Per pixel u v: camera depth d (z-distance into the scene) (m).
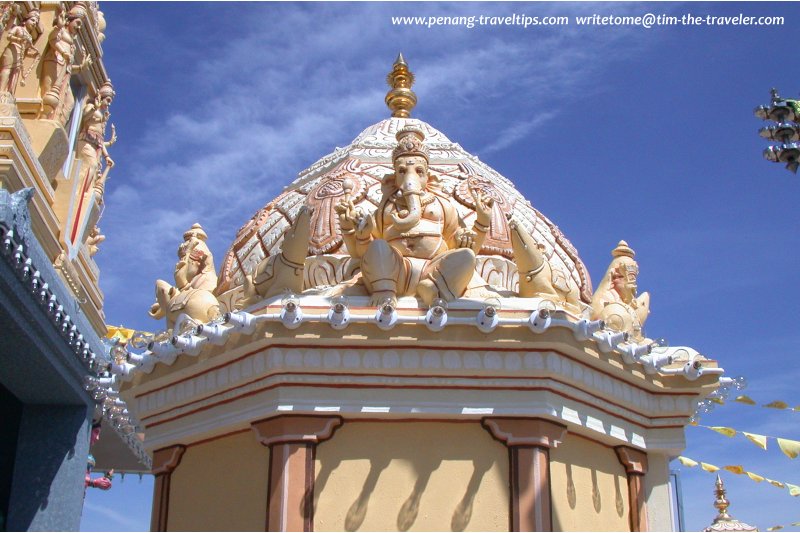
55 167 8.43
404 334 7.39
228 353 7.70
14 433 8.91
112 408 9.87
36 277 7.05
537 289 8.16
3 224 6.43
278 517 7.12
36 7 8.23
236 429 7.87
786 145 8.53
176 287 9.27
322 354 7.44
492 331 7.43
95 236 9.84
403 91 11.70
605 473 8.16
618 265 9.18
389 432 7.49
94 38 9.44
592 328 7.50
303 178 10.73
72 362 8.32
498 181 10.45
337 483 7.30
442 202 8.28
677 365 8.51
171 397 8.33
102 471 13.70
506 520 7.22
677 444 8.48
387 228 8.15
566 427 7.76
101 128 9.73
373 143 10.48
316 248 9.09
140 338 8.30
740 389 8.34
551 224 10.21
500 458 7.43
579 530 7.63
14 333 7.34
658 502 8.40
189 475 8.22
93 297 9.23
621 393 8.16
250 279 8.49
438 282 7.57
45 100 8.30
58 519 8.44
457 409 7.44
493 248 8.99
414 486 7.32
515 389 7.52
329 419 7.41
